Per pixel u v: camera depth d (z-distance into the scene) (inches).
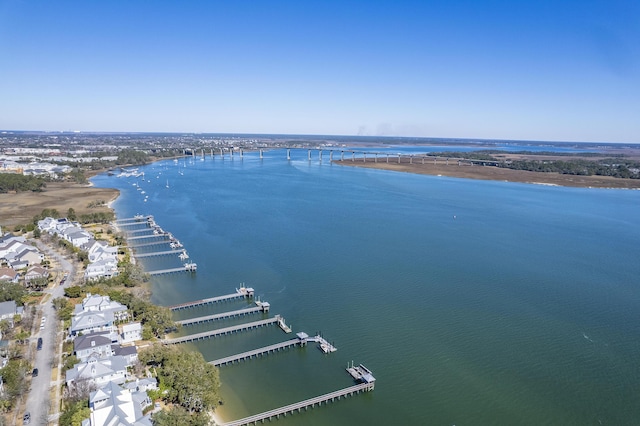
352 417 3275.1
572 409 3341.5
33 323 4288.9
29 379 3398.1
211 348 4168.3
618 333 4421.8
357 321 4660.4
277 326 4601.4
